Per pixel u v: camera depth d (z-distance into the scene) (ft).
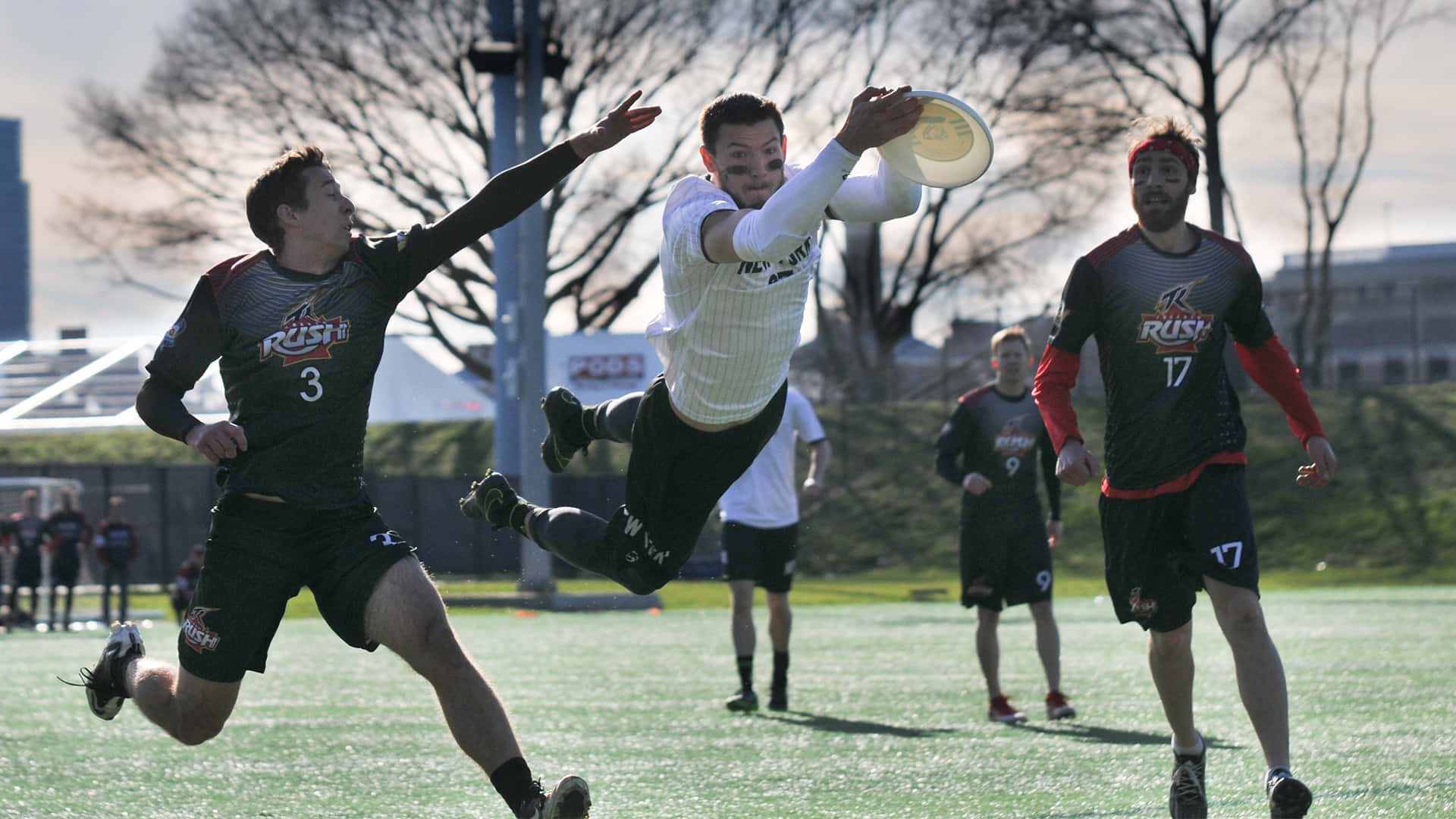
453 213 30.30
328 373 29.40
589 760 47.03
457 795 40.60
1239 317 35.45
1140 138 34.99
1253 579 33.83
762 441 31.09
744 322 28.30
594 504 245.24
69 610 149.38
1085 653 87.61
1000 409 59.11
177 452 319.06
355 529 29.99
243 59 263.08
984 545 57.82
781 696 61.98
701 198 28.12
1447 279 367.66
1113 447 35.19
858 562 239.91
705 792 40.47
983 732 53.16
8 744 51.85
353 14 258.37
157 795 40.91
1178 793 34.94
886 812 36.91
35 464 234.99
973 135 26.61
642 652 94.94
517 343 167.43
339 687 72.59
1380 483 240.73
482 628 121.90
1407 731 49.70
